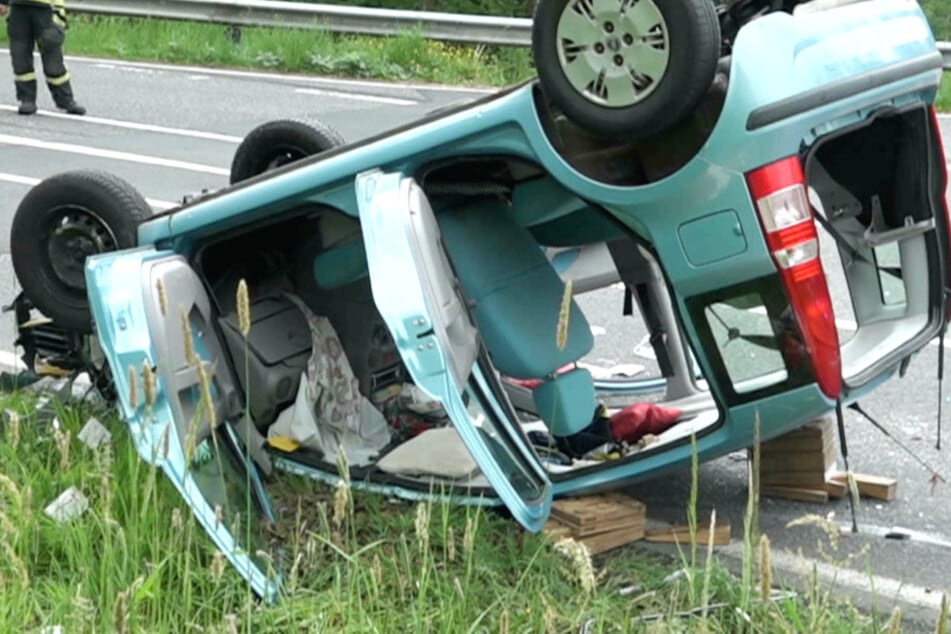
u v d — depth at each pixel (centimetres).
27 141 1223
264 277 555
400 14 1747
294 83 1577
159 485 473
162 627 392
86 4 1873
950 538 510
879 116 470
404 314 436
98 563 434
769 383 455
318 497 507
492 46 1747
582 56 441
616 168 457
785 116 436
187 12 1819
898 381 685
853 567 485
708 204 443
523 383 587
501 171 504
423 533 390
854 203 527
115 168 1106
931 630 440
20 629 401
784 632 390
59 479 495
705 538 489
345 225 539
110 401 578
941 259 514
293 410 532
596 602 423
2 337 738
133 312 471
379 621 405
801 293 444
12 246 568
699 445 475
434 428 549
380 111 1382
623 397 643
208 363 479
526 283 509
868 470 576
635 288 594
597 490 495
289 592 421
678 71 427
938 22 2481
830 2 473
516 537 473
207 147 1193
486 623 418
